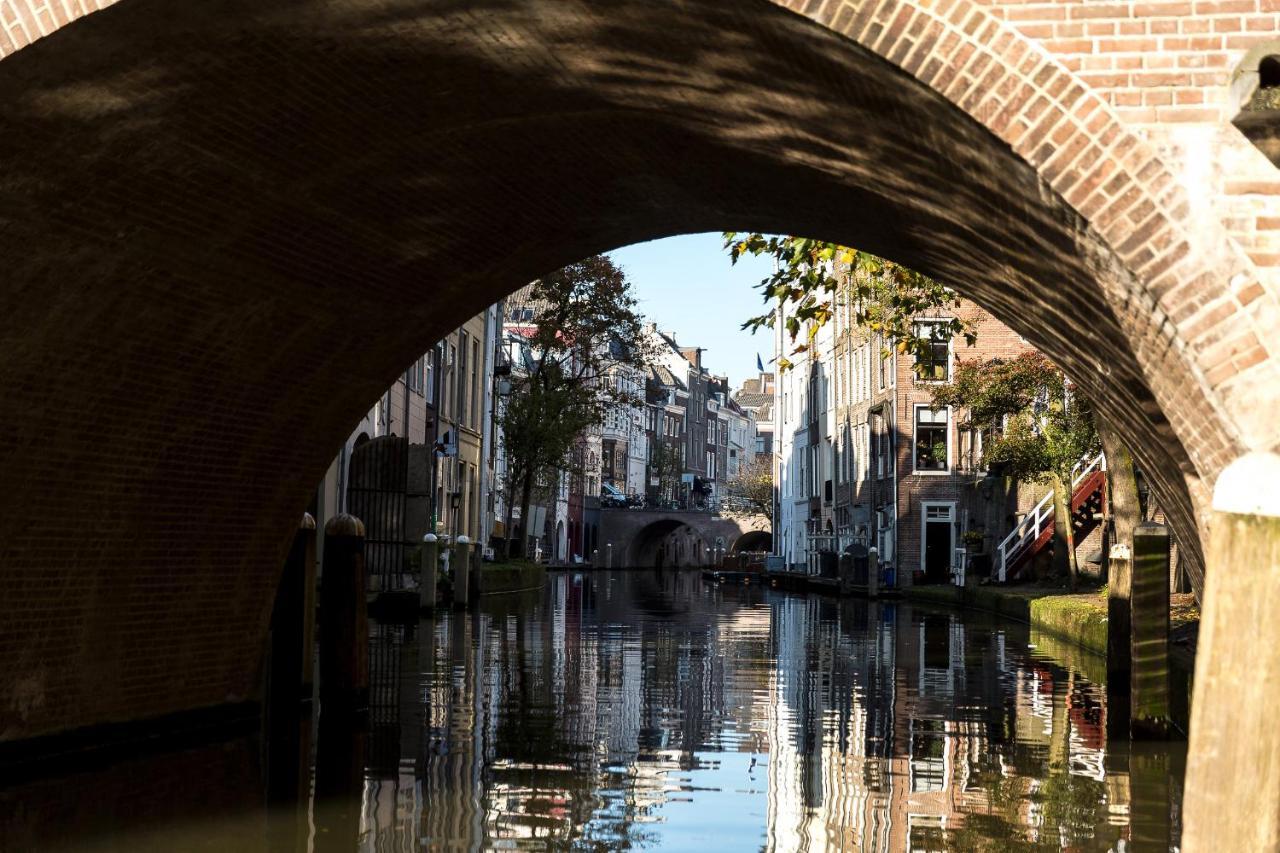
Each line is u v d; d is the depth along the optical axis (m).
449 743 11.48
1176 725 12.82
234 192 9.39
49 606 10.34
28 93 7.45
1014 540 41.91
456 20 7.46
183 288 10.06
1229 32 5.88
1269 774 3.89
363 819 8.59
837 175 8.91
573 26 7.35
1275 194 5.84
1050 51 5.94
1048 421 33.28
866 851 7.88
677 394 116.44
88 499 10.49
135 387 10.41
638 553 101.06
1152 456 9.53
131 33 7.18
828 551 58.09
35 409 9.70
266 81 8.16
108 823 8.43
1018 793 9.60
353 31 7.63
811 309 16.23
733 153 9.45
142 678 11.43
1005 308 10.73
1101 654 19.34
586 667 17.91
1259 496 3.95
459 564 29.86
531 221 11.65
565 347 50.34
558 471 58.91
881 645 22.58
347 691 12.95
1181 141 5.88
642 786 9.72
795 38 6.38
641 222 12.27
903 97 6.41
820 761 10.81
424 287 12.12
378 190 10.16
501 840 8.06
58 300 9.25
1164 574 11.90
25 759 10.25
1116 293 6.43
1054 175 5.95
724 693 15.22
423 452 29.47
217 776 9.95
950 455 45.81
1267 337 5.81
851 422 54.56
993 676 17.34
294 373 11.92
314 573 13.65
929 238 9.55
